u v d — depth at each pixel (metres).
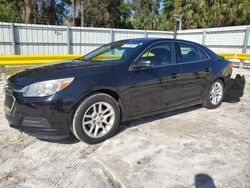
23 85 3.15
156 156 3.17
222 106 5.49
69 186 2.57
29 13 23.36
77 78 3.24
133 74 3.71
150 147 3.40
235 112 5.09
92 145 3.44
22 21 24.86
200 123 4.38
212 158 3.16
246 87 7.98
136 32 17.33
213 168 2.93
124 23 37.72
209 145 3.51
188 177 2.75
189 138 3.72
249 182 2.68
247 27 14.49
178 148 3.40
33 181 2.64
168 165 2.97
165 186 2.59
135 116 3.89
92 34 16.11
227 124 4.38
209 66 4.91
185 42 4.65
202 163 3.04
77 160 3.05
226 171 2.88
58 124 3.14
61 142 3.51
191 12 28.92
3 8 24.33
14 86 3.22
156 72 3.99
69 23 34.25
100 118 3.49
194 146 3.47
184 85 4.46
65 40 15.50
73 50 15.87
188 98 4.64
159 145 3.47
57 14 33.28
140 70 3.80
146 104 3.95
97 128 3.47
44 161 3.03
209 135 3.86
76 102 3.19
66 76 3.21
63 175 2.75
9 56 7.61
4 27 13.55
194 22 29.14
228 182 2.68
